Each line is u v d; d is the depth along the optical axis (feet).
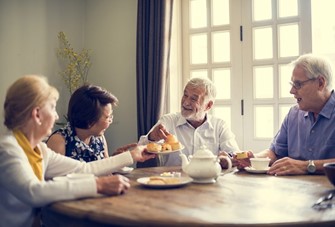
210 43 10.17
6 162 4.11
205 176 4.93
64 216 3.77
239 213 3.43
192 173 4.97
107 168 5.48
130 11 11.03
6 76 10.39
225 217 3.29
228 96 10.08
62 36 11.45
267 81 9.54
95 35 11.78
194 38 10.50
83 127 6.39
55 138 6.33
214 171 4.94
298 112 7.02
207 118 8.15
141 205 3.75
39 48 11.02
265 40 9.53
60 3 11.51
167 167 6.86
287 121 7.20
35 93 4.40
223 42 10.09
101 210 3.55
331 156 6.33
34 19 10.92
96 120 6.36
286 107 9.28
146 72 9.87
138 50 9.95
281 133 7.28
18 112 4.38
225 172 5.99
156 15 9.65
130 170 6.13
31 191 3.94
